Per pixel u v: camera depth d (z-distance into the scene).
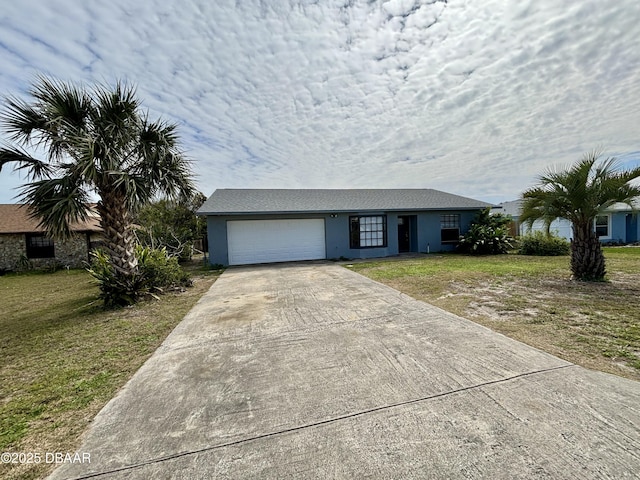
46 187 5.20
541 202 6.71
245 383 2.68
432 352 3.13
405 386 2.50
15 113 5.19
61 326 4.71
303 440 1.92
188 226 14.48
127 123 5.85
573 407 2.11
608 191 5.91
